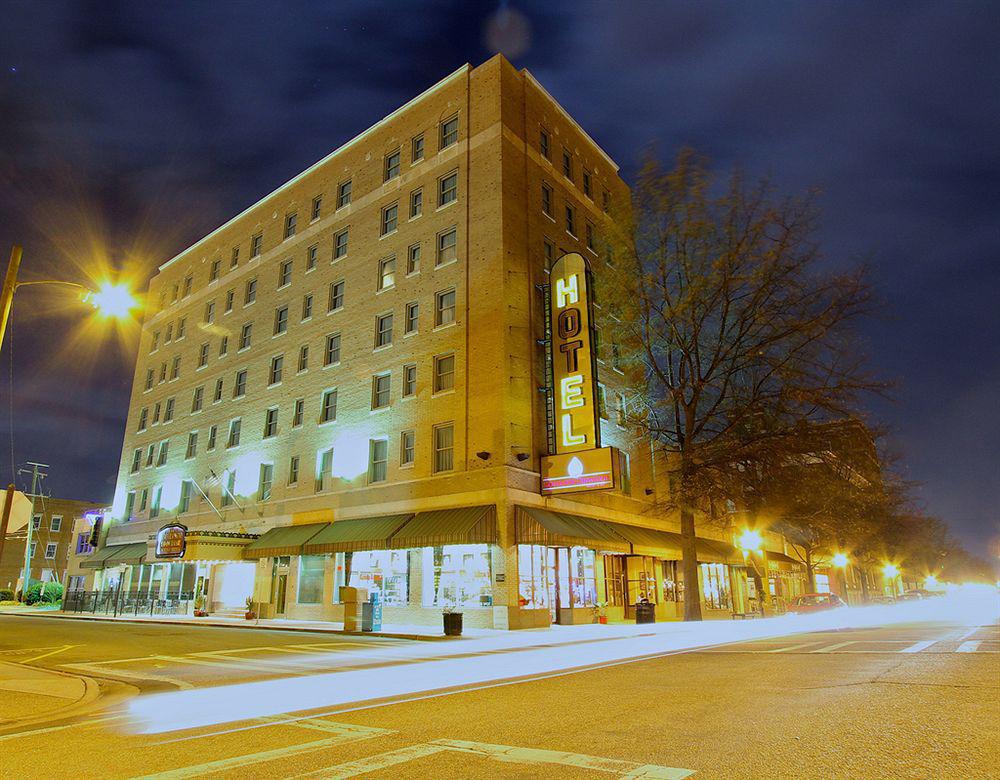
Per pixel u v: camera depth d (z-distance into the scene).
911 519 56.78
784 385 26.25
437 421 28.06
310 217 38.69
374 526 27.88
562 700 8.27
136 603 35.75
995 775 4.52
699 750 5.43
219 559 32.50
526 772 5.00
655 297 28.73
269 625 26.47
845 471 32.38
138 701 9.39
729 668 10.88
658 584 32.41
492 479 25.33
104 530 47.06
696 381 28.61
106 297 13.72
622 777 4.77
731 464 28.08
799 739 5.65
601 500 29.88
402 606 26.95
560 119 34.94
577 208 34.34
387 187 34.25
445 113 32.62
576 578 27.94
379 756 5.66
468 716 7.43
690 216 27.64
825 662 11.12
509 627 23.36
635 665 11.98
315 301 36.12
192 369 43.97
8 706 8.64
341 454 31.66
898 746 5.32
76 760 5.82
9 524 12.76
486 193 29.31
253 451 36.75
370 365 31.67
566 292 27.36
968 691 7.68
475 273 28.56
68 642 19.20
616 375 33.34
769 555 43.78
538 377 27.94
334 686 10.41
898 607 52.91
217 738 6.65
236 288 42.44
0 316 12.14
